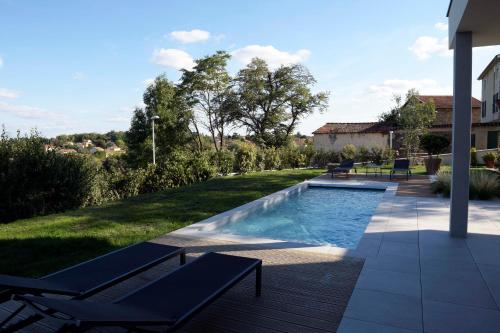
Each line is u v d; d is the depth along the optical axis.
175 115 33.53
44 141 9.96
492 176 10.34
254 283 4.05
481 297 3.59
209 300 2.79
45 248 5.57
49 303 2.02
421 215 7.62
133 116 33.47
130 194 12.88
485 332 2.92
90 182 10.66
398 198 9.90
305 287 3.93
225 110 33.78
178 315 2.51
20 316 3.28
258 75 33.09
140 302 2.72
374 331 2.96
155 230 6.68
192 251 5.36
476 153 20.66
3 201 8.62
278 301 3.59
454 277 4.13
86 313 2.02
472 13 4.78
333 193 12.72
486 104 24.11
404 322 3.10
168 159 15.76
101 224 7.24
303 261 4.80
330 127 34.12
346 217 9.37
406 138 22.62
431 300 3.53
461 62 5.63
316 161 24.12
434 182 11.58
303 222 8.88
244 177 17.08
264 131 33.53
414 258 4.83
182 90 34.78
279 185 13.53
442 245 5.42
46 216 8.34
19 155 9.01
